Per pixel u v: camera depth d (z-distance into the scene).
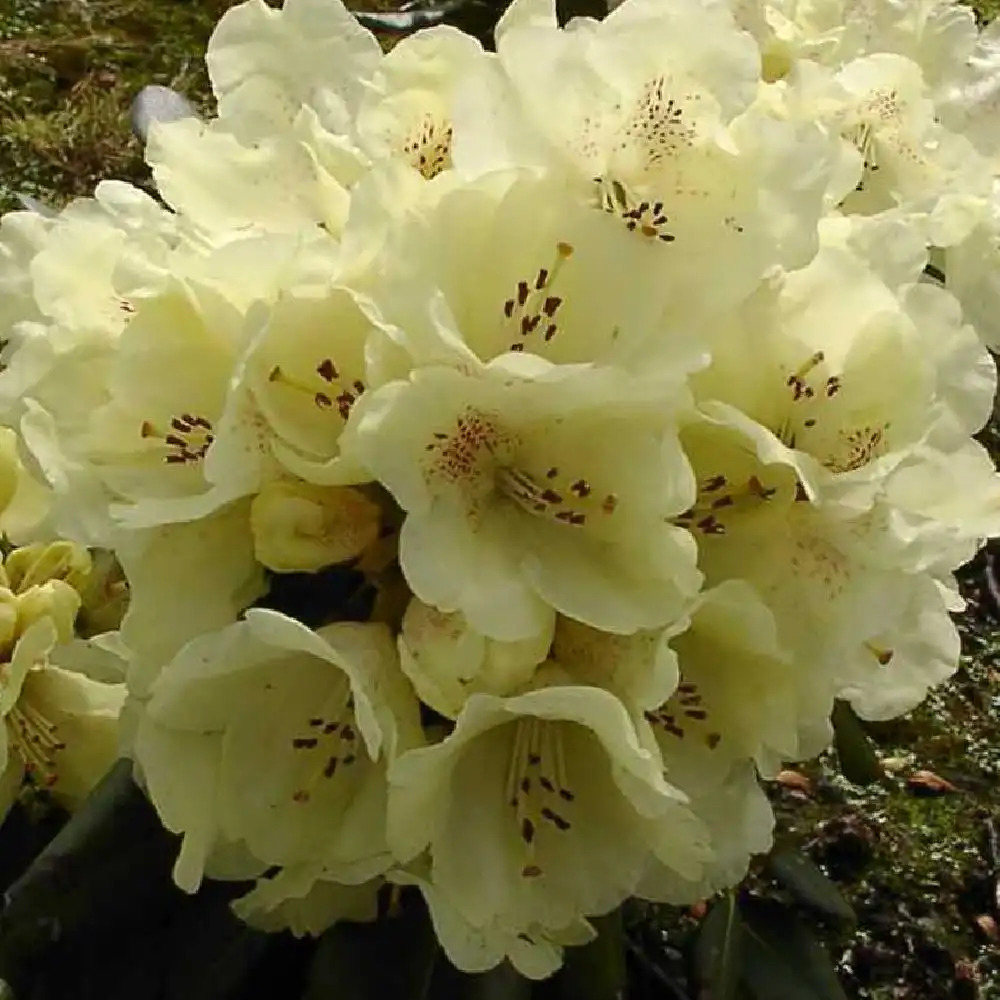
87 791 0.64
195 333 0.53
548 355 0.52
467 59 0.56
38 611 0.61
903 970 0.81
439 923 0.53
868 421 0.54
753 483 0.53
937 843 0.86
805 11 0.79
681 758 0.55
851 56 0.78
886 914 0.83
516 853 0.55
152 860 0.63
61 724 0.62
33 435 0.55
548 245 0.51
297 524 0.52
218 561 0.55
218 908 0.66
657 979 0.75
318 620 0.57
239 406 0.51
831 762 0.89
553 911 0.55
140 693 0.55
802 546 0.54
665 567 0.51
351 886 0.59
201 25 1.43
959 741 0.92
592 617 0.51
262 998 0.68
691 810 0.55
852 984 0.81
